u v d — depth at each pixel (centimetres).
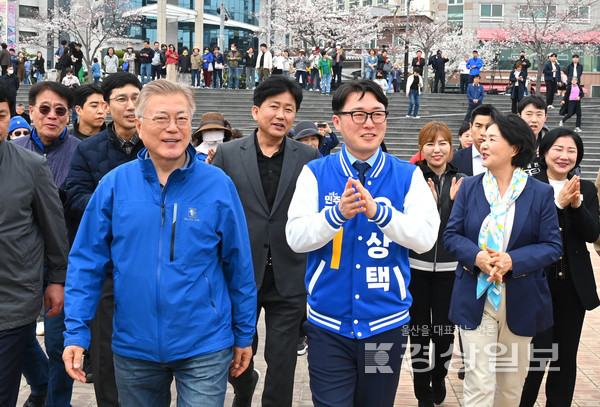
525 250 344
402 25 5006
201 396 281
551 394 418
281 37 4138
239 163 402
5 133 330
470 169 523
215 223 288
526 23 3847
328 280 307
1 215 327
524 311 348
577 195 388
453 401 478
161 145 280
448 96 2506
